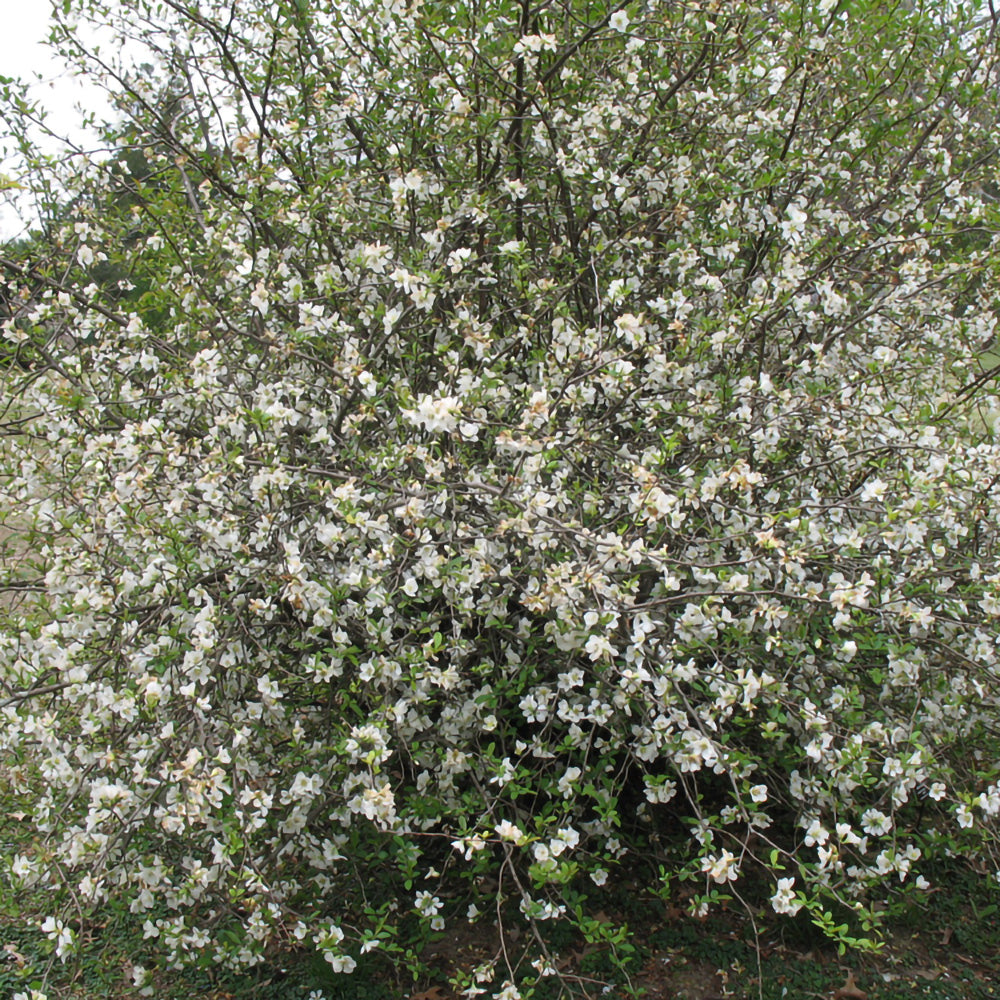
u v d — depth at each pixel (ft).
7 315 10.09
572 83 10.75
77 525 8.95
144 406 10.18
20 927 9.93
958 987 9.06
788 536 9.27
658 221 11.29
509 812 9.39
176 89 12.36
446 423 7.70
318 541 8.61
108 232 11.22
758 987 8.98
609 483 9.76
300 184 10.71
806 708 7.78
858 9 10.32
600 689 8.51
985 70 11.81
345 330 9.24
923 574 8.43
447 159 10.57
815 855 10.39
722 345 9.57
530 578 8.27
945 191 12.01
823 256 11.66
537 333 10.70
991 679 8.52
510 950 9.46
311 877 8.99
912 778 7.91
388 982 8.97
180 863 8.32
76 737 8.02
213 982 9.12
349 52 10.81
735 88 11.07
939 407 9.95
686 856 9.74
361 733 7.34
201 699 7.30
